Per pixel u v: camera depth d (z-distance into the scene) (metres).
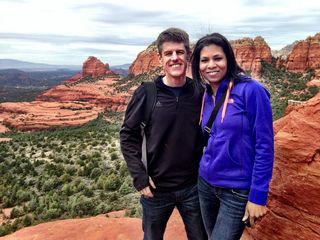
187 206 1.54
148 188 1.46
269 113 1.21
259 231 1.70
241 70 1.30
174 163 1.46
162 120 1.42
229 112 1.25
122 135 1.49
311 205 1.47
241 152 1.25
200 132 1.44
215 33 1.31
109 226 2.61
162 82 1.45
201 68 1.33
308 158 1.50
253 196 1.21
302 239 1.49
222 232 1.33
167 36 1.38
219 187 1.32
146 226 1.63
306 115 1.60
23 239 2.58
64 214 8.05
